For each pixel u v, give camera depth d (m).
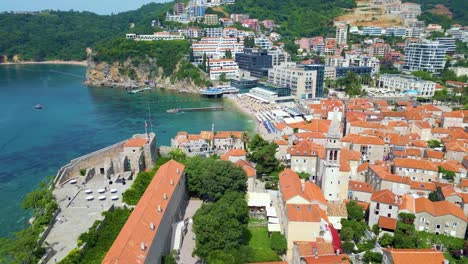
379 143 149.00
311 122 188.00
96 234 90.31
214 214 88.56
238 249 85.19
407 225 98.56
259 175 141.75
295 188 99.62
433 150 149.62
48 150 185.12
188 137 177.12
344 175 112.12
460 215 98.00
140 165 137.75
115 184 126.12
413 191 117.31
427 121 185.00
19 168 161.38
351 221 98.81
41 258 83.25
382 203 100.62
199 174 116.31
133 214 83.69
